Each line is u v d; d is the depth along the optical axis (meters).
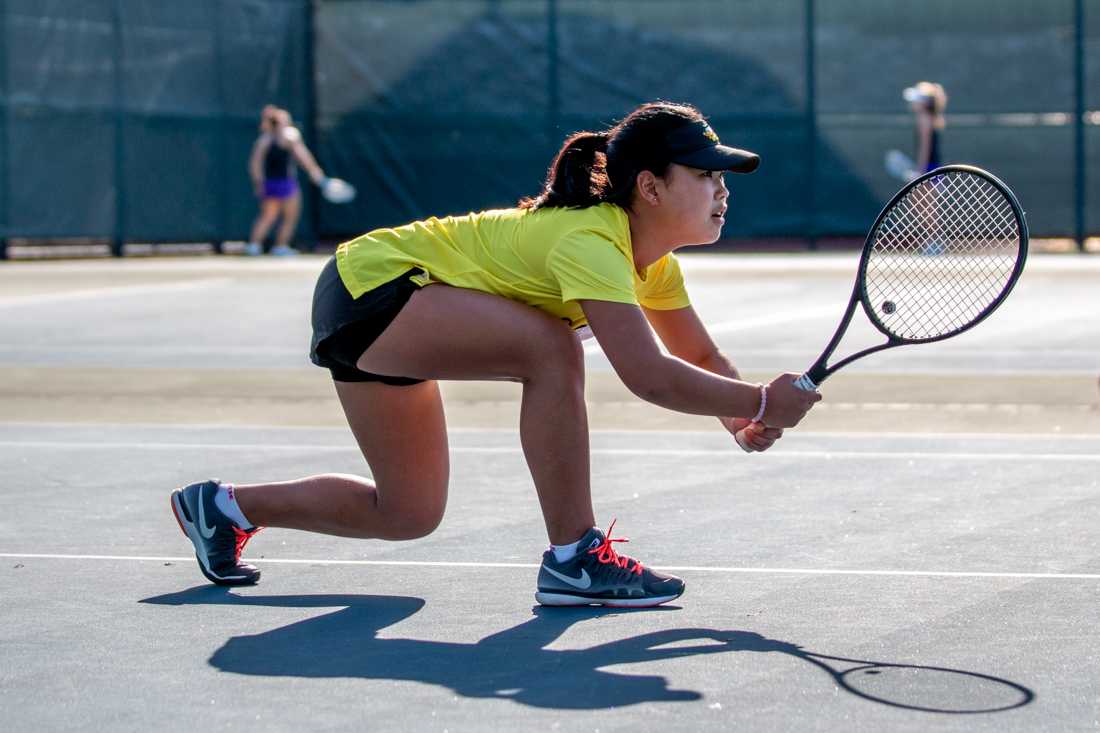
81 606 11.57
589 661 10.01
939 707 8.97
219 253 52.06
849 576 12.30
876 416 21.00
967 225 12.11
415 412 11.30
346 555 13.28
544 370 10.95
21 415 21.69
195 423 20.94
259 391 23.86
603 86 51.72
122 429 20.42
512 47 52.19
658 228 10.81
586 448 11.17
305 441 19.41
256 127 52.25
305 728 8.73
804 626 10.81
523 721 8.80
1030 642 10.34
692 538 13.76
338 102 53.56
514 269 10.84
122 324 33.16
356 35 53.25
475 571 12.66
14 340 30.42
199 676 9.75
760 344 28.45
